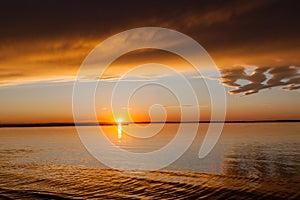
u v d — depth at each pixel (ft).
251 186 59.88
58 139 221.25
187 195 55.36
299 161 92.38
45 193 58.95
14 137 252.42
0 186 64.95
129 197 55.26
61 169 85.05
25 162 99.71
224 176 70.44
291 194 53.67
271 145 143.02
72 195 57.26
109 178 71.26
